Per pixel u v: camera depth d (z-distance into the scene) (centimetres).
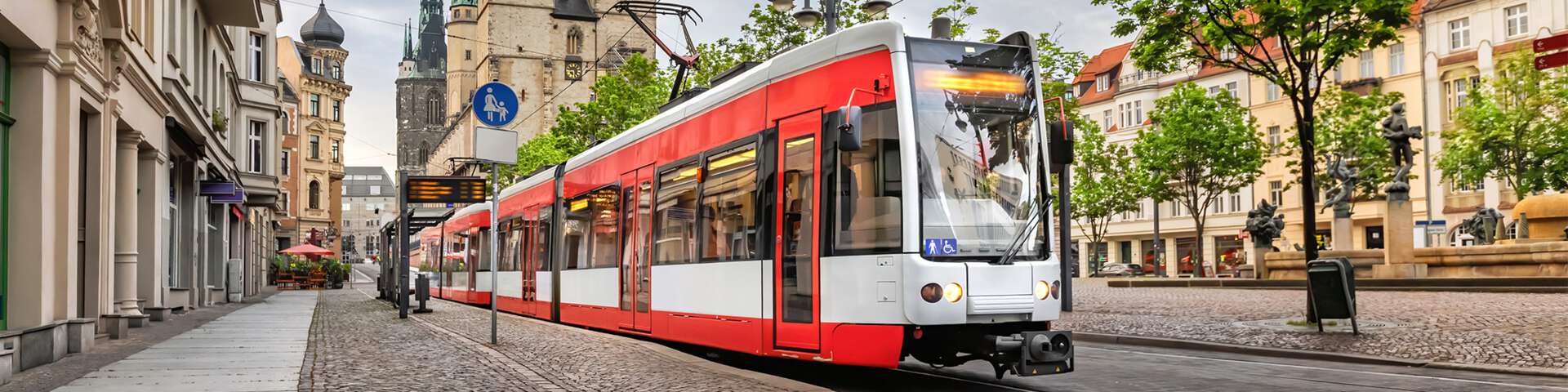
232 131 3784
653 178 1480
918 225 1001
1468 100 4950
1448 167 4750
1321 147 5162
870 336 1025
